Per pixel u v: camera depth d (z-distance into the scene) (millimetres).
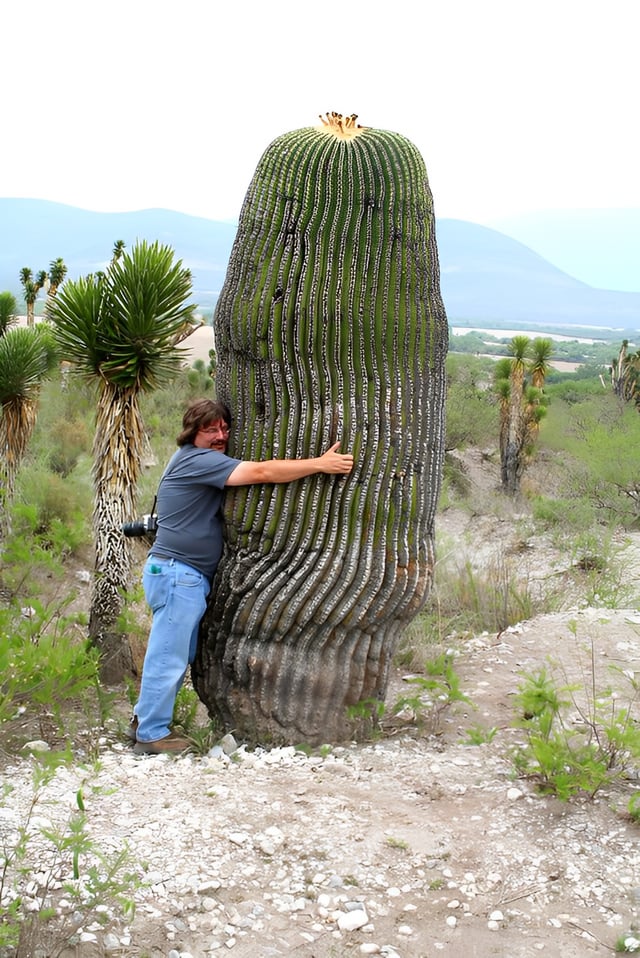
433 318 4746
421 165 4734
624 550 11031
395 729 5094
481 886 3359
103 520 6617
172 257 6676
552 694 4188
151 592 4785
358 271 4543
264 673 4785
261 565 4715
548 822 3791
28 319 17328
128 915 3049
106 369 6480
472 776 4285
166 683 4773
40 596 7008
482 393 23656
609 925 3154
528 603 8016
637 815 3746
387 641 4895
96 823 3650
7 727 4723
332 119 4816
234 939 3020
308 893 3287
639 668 6055
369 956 2982
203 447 4812
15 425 8812
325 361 4562
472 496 16219
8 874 3143
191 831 3625
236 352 4738
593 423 19359
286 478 4543
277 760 4535
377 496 4613
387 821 3809
